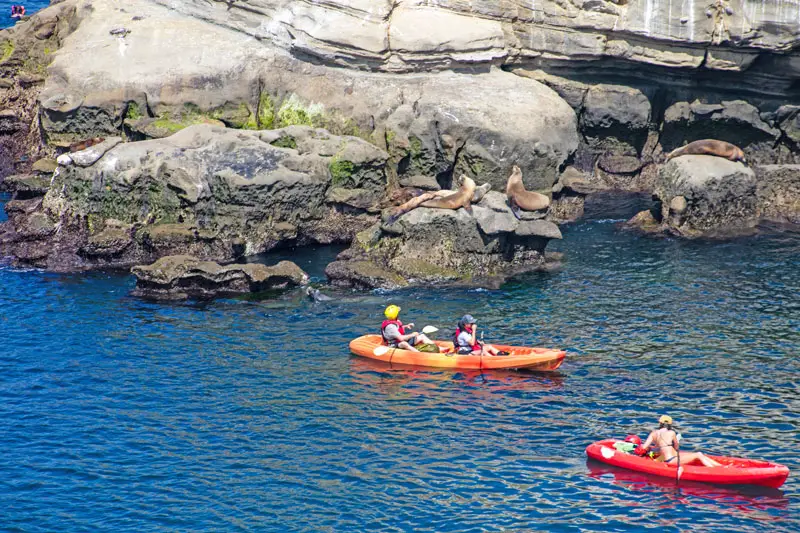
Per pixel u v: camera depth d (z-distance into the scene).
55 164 68.88
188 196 59.34
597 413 38.44
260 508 31.64
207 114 68.94
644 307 50.81
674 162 65.62
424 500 32.06
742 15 65.50
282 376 42.59
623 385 41.09
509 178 62.34
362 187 64.50
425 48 69.31
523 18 70.69
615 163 76.19
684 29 66.81
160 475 33.84
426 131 65.94
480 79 70.38
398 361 44.19
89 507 31.72
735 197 65.25
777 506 31.14
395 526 30.50
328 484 33.16
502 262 58.12
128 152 61.31
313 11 70.00
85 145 67.12
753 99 71.00
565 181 70.12
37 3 155.88
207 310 51.06
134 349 45.50
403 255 57.25
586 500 31.84
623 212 70.31
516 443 36.03
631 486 32.66
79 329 48.00
